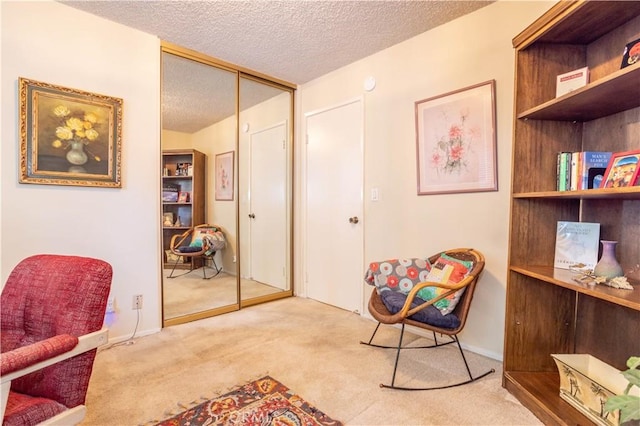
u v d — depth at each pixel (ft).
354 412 5.19
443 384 6.05
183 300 10.02
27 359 3.00
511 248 5.95
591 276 4.91
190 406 5.32
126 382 6.04
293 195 12.35
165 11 7.40
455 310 6.45
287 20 7.74
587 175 5.37
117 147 7.96
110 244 7.95
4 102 6.63
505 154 6.99
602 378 5.07
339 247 10.77
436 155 8.16
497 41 7.05
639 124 5.04
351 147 10.31
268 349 7.50
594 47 5.72
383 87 9.34
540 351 6.03
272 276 12.35
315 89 11.53
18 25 6.73
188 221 10.19
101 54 7.73
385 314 6.45
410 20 7.74
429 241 8.37
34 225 6.99
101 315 3.92
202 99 10.18
